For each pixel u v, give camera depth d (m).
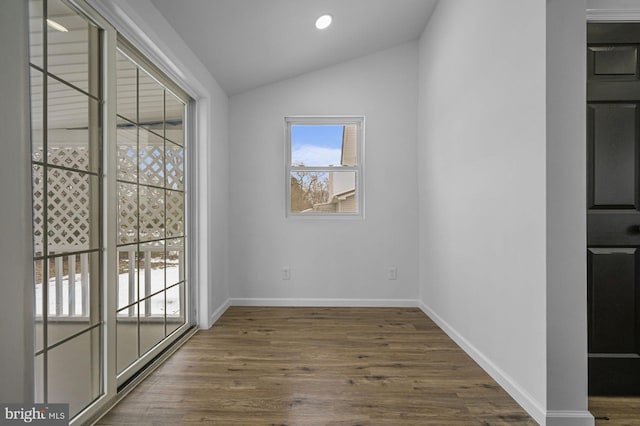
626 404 1.74
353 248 3.69
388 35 3.42
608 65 1.81
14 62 1.15
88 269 1.62
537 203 1.64
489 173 2.11
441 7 2.95
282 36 2.89
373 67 3.68
